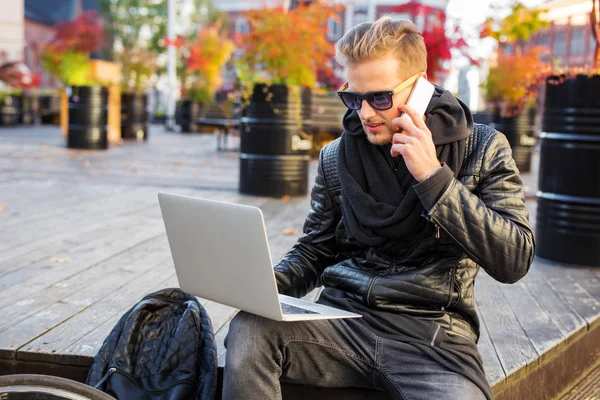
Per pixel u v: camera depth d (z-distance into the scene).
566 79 4.71
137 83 19.11
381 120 2.10
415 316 2.19
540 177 4.96
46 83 33.06
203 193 7.79
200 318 2.50
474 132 2.20
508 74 10.69
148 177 9.27
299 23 7.38
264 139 7.55
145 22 38.09
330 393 2.33
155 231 5.39
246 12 7.46
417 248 2.17
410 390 2.09
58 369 2.72
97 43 16.08
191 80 23.30
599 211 4.68
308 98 7.65
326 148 2.42
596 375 3.63
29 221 5.71
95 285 3.78
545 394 3.17
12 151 12.70
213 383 2.37
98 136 13.76
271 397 2.12
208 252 2.16
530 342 3.15
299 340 2.18
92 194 7.44
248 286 2.07
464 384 2.03
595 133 4.63
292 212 6.60
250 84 7.49
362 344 2.17
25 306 3.35
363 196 2.16
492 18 8.45
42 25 39.62
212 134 22.55
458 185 2.01
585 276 4.46
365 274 2.23
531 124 11.44
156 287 3.77
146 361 2.42
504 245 2.01
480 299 3.86
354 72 2.10
